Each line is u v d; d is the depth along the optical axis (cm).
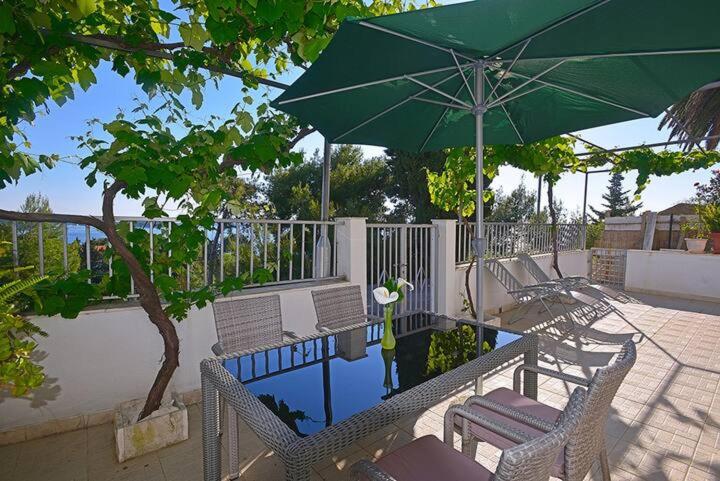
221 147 300
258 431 150
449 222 536
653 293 804
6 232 264
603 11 166
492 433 190
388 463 164
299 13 238
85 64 278
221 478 228
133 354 301
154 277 284
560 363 417
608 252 908
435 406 320
